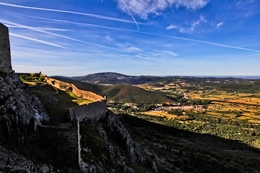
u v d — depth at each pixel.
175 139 119.88
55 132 22.81
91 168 25.61
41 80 69.62
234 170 80.62
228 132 177.25
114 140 44.53
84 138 32.97
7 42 28.41
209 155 95.75
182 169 67.62
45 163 20.22
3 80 24.36
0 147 17.58
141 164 46.47
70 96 54.03
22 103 23.67
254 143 147.75
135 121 147.75
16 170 16.86
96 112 44.97
